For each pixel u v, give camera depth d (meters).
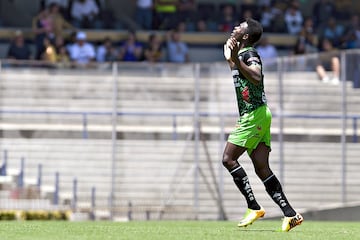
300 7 104.69
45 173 71.75
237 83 35.47
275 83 72.06
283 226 36.22
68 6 95.69
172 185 71.19
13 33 92.56
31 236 32.16
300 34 92.88
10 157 71.94
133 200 70.88
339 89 71.19
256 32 34.97
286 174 70.88
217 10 99.94
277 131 71.00
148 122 72.56
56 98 74.19
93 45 93.25
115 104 72.12
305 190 70.75
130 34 87.56
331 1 100.75
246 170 70.25
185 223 51.66
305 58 71.56
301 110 71.19
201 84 72.31
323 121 71.31
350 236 34.00
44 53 84.50
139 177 71.25
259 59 34.94
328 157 71.06
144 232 35.03
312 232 36.34
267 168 36.22
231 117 71.19
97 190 71.38
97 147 72.31
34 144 72.12
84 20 94.88
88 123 72.94
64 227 39.28
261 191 69.88
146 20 96.56
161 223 51.22
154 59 87.50
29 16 97.19
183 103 73.56
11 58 84.50
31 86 74.00
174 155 71.75
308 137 71.12
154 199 71.00
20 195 69.19
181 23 94.75
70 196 71.25
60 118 73.06
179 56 88.12
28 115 72.94
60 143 72.25
